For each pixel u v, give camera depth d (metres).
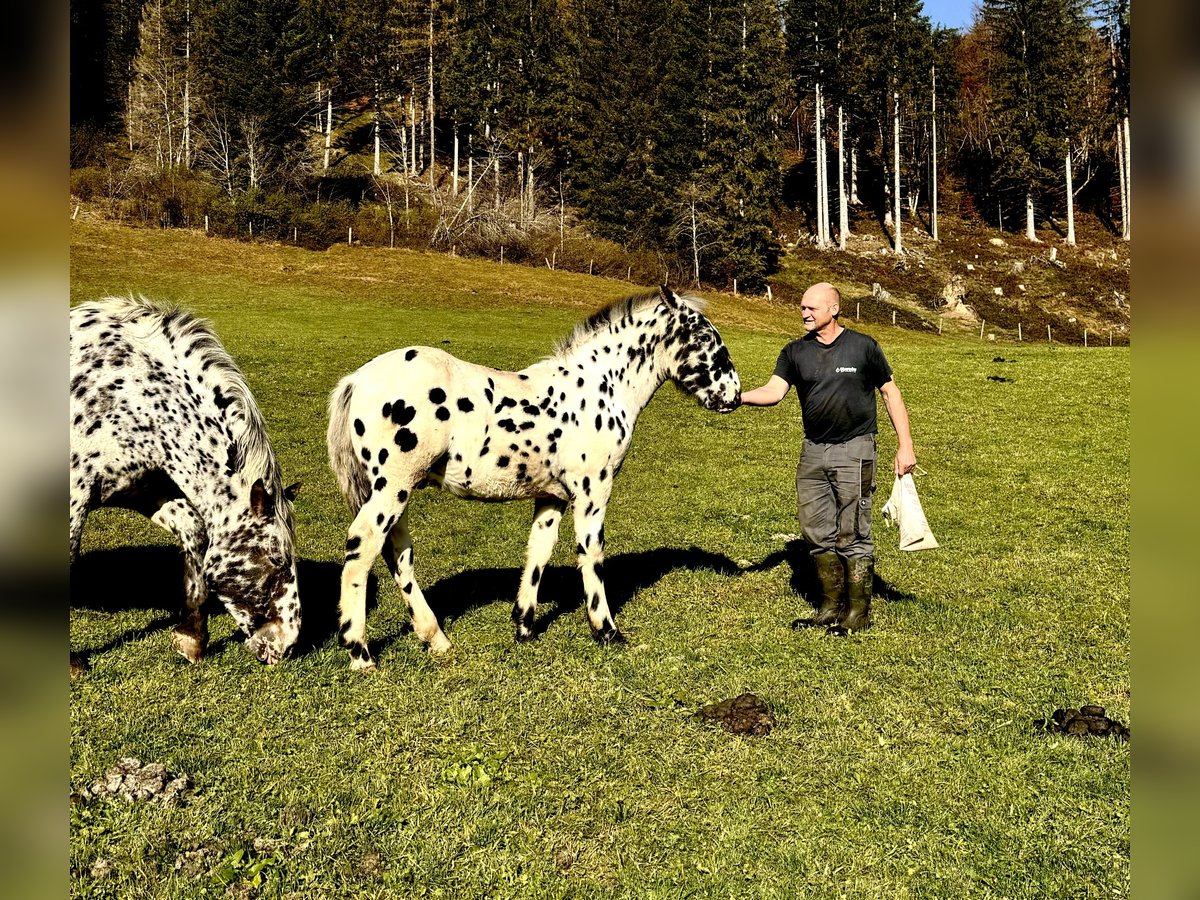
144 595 6.78
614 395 6.06
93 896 3.07
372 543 5.25
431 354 5.41
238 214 51.62
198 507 5.08
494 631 6.11
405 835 3.55
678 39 59.12
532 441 5.64
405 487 5.29
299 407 16.84
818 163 63.41
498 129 66.19
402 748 4.29
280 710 4.64
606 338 6.14
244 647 5.58
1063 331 52.03
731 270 55.69
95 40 64.44
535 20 66.19
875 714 4.84
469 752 4.22
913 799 3.94
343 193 63.44
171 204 52.56
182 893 3.13
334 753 4.21
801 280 58.00
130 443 4.81
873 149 77.12
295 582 5.36
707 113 56.00
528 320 35.34
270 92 57.06
